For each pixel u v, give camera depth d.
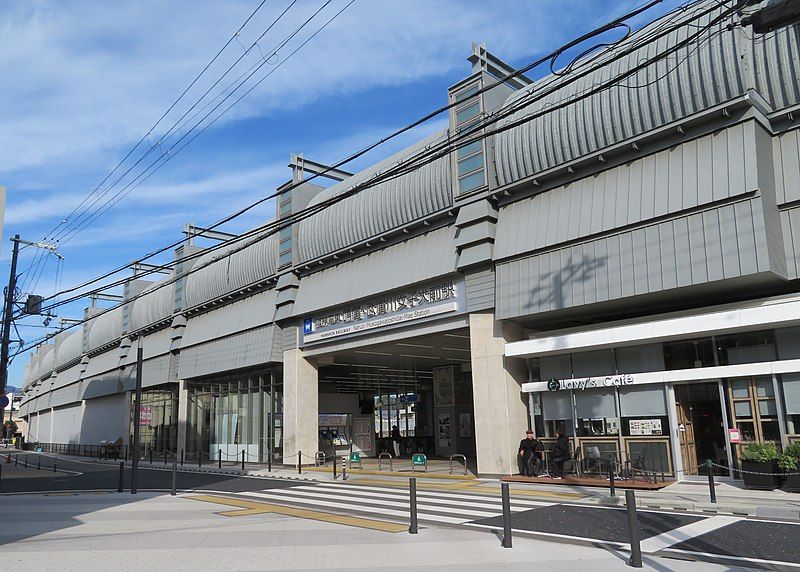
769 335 15.73
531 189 20.03
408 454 37.84
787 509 12.05
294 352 29.80
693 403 16.97
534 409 20.39
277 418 31.59
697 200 15.80
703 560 8.52
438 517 12.77
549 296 18.86
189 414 40.50
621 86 17.47
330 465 29.23
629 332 17.31
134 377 47.44
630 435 17.92
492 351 20.64
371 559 8.66
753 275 14.80
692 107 16.12
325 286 27.97
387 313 24.78
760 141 15.40
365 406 39.62
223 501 16.83
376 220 25.08
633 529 8.21
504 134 20.41
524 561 8.48
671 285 16.08
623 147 17.52
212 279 36.69
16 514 14.52
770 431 15.40
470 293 21.44
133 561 8.70
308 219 28.97
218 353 35.75
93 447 55.56
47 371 77.94
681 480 16.70
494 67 22.28
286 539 10.38
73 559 8.88
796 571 7.88
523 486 18.06
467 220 21.17
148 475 28.16
